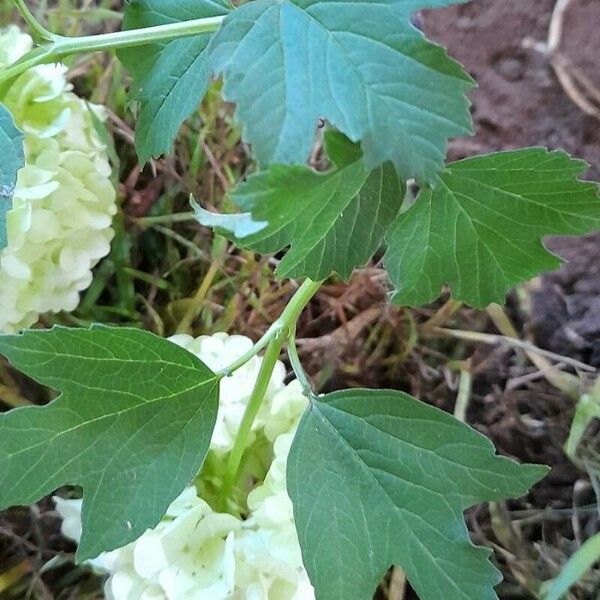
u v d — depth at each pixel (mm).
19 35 322
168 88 241
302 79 176
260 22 182
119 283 383
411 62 178
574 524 346
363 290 393
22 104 308
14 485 213
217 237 378
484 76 436
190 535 260
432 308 406
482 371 392
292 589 257
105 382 217
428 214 231
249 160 409
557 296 397
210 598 249
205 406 229
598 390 350
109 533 222
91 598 333
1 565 342
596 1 432
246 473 294
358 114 175
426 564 225
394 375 395
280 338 245
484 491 225
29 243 307
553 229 231
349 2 183
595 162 414
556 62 428
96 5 446
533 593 335
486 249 240
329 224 203
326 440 228
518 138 426
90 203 329
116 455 222
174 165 402
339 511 225
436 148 177
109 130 394
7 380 364
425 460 226
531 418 380
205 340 307
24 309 318
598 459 356
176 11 246
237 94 176
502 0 439
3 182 218
